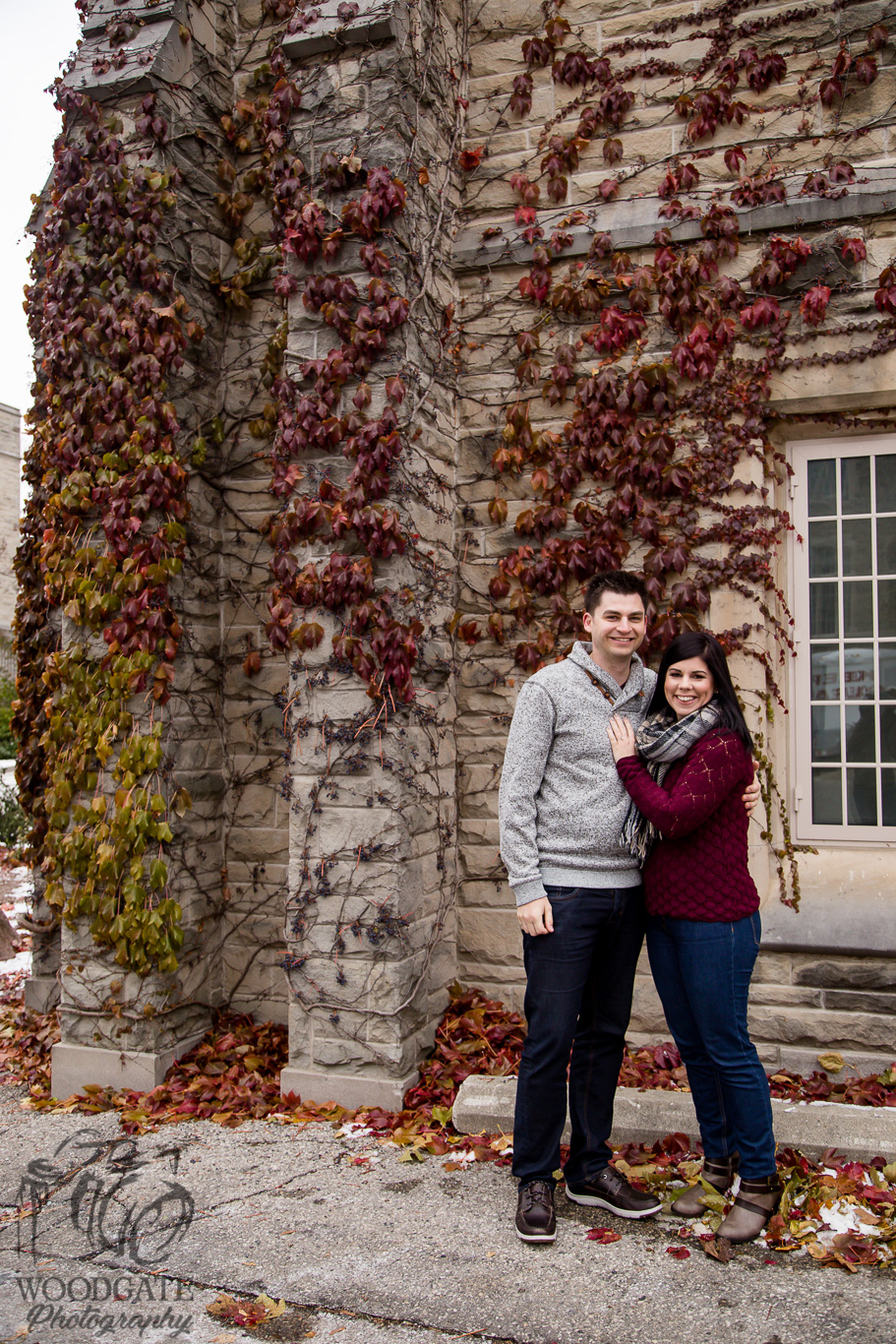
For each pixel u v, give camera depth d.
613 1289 2.46
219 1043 4.20
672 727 2.68
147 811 4.03
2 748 13.98
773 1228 2.64
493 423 4.40
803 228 3.96
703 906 2.64
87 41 4.41
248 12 4.73
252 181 4.62
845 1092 3.63
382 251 3.83
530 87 4.45
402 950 3.71
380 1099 3.66
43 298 4.54
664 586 4.05
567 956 2.67
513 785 2.72
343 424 3.87
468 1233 2.77
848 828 3.93
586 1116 2.85
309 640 3.84
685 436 4.05
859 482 4.03
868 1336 2.24
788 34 4.07
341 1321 2.36
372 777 3.75
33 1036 4.68
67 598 4.22
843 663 4.00
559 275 4.32
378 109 3.90
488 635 4.34
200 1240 2.78
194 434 4.39
